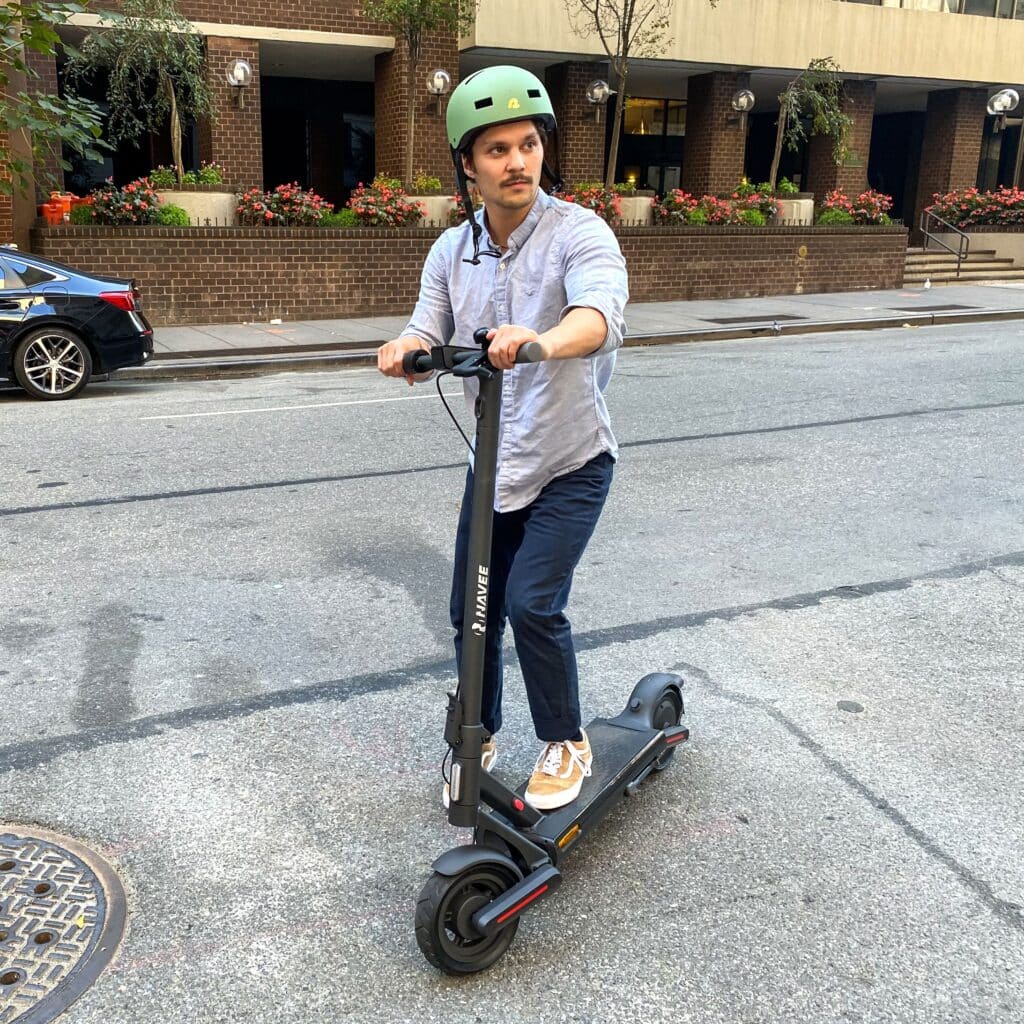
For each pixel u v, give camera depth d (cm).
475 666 236
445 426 862
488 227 259
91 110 949
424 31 1709
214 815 304
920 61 2278
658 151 2541
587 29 1923
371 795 316
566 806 271
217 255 1515
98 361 1029
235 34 1728
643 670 404
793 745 349
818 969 243
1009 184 2842
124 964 243
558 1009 231
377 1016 229
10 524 591
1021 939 254
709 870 281
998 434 819
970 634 441
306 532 577
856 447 777
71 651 420
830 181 2405
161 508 623
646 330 1488
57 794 315
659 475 699
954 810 311
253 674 399
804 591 491
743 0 2042
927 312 1711
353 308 1627
